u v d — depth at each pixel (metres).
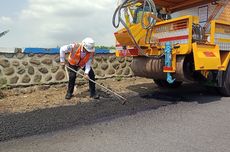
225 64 6.60
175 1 7.52
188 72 6.07
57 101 6.33
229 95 6.83
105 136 4.11
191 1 7.45
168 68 6.00
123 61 9.22
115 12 6.18
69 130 4.39
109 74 8.97
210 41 6.23
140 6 6.92
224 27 6.46
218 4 7.20
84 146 3.76
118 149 3.63
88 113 5.26
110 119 4.91
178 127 4.43
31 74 7.51
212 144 3.72
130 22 6.96
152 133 4.18
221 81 6.68
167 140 3.89
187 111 5.37
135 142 3.85
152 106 5.77
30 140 4.01
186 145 3.71
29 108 5.73
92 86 6.59
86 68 6.42
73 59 6.38
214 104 5.96
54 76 7.88
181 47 5.82
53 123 4.69
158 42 6.37
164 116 5.04
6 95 6.93
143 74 7.07
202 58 5.82
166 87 8.05
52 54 7.83
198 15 7.41
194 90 7.76
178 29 5.91
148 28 6.35
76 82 7.99
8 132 4.27
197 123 4.61
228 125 4.49
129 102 6.11
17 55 7.29
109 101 6.25
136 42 6.40
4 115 5.20
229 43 6.59
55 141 3.96
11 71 7.22
